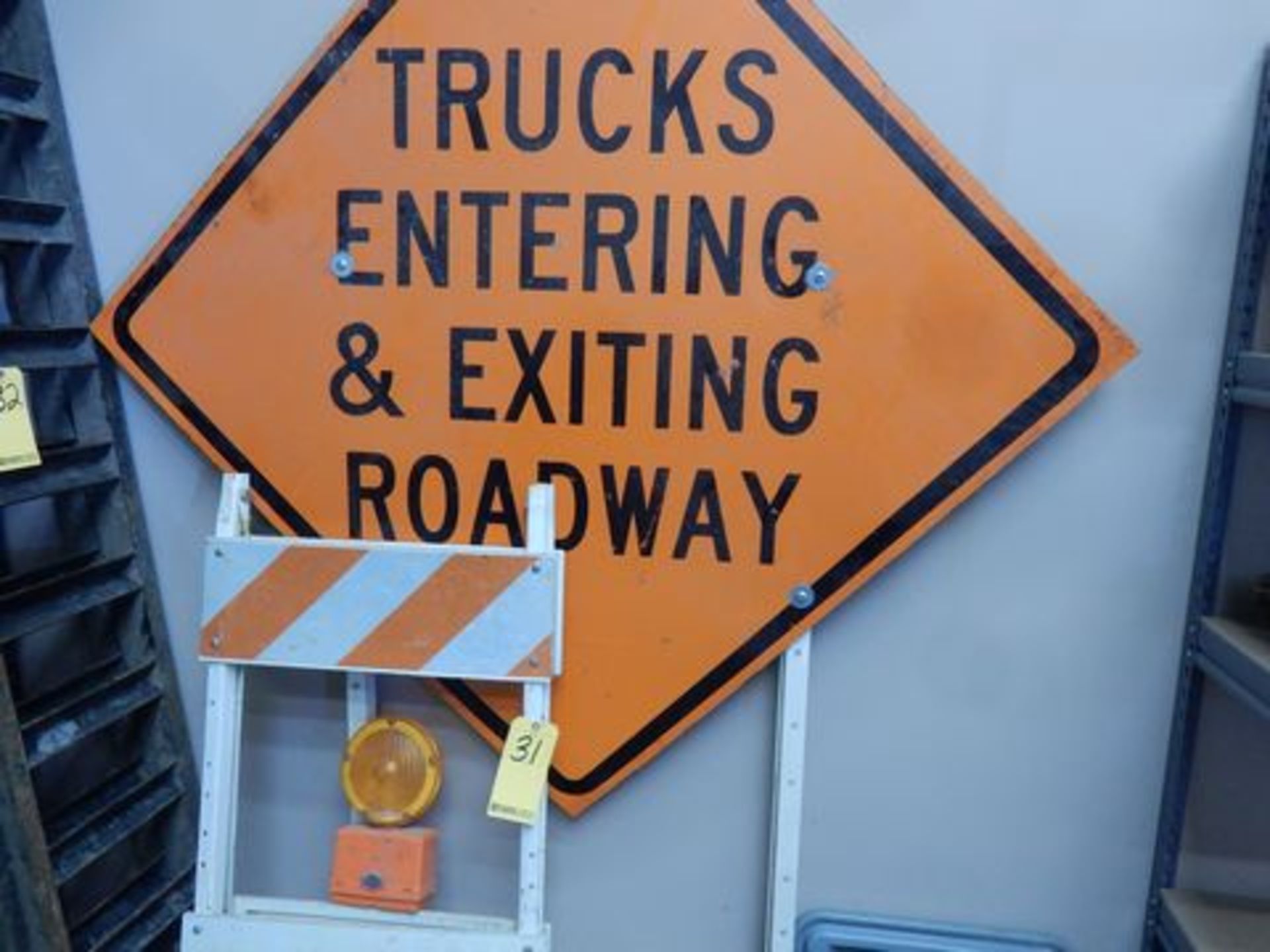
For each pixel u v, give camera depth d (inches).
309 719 48.5
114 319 44.9
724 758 46.4
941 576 44.6
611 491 43.6
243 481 44.5
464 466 44.3
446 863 48.6
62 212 44.9
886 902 47.1
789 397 42.1
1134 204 41.5
